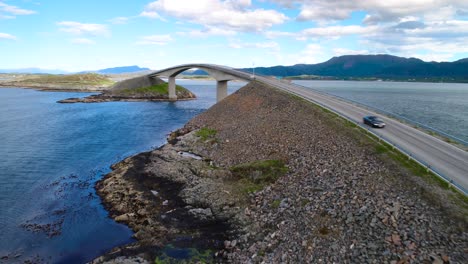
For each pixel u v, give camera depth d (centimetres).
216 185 3344
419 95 15500
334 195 2572
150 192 3428
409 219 2075
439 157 2983
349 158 3164
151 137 6581
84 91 18062
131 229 2834
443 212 2070
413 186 2397
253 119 5759
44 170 4444
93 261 2259
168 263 2188
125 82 14775
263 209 2786
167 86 15712
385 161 2864
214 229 2644
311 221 2352
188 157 4353
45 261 2436
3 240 2697
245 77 9631
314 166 3284
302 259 2028
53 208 3269
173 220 2812
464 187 2347
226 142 5019
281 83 8769
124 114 9644
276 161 3681
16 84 19750
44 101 12781
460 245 1806
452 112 9050
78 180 4066
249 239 2408
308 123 4606
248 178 3472
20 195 3594
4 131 6931
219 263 2194
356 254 1923
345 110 5225
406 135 3759
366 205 2305
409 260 1775
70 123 8000
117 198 3406
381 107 9925
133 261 2208
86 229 2856
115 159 5006
